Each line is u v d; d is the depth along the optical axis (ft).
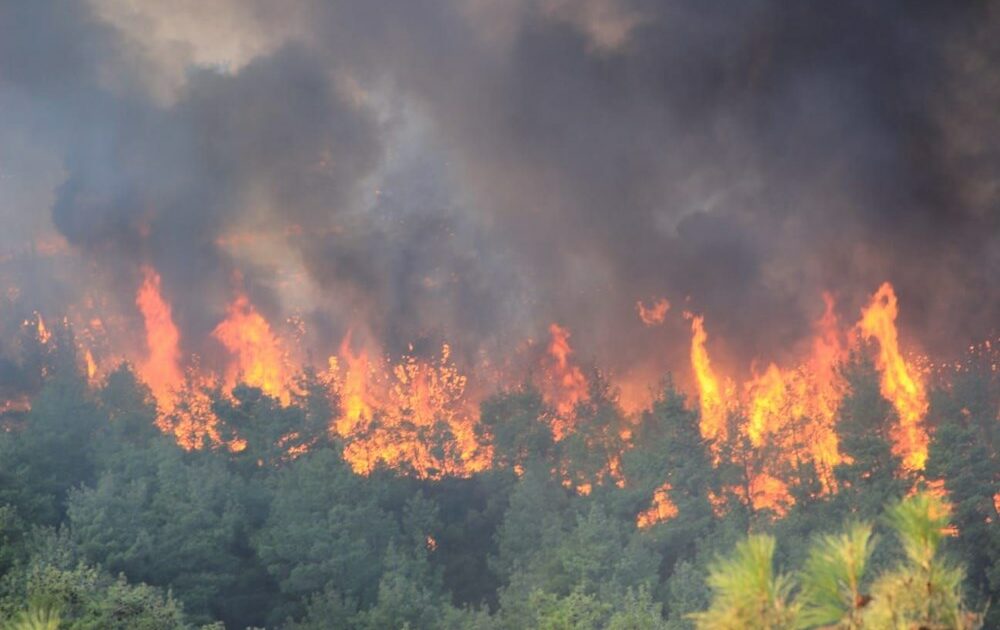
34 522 203.41
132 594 116.98
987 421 233.76
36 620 22.25
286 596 212.23
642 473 229.86
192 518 200.85
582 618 151.43
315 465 228.63
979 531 182.09
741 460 231.09
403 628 180.86
